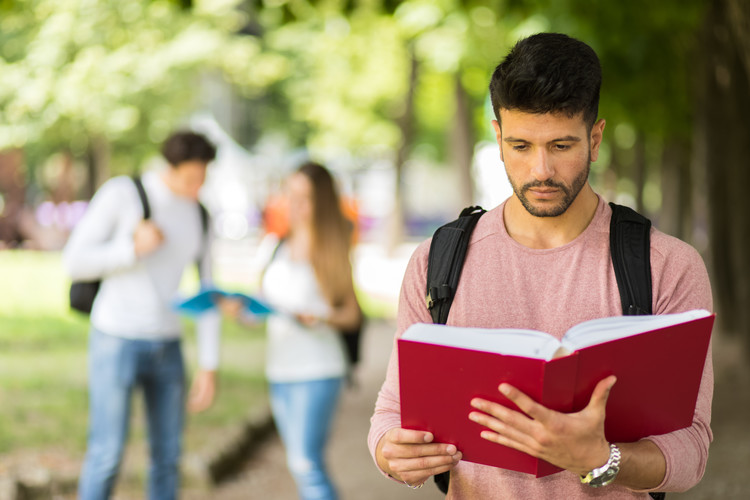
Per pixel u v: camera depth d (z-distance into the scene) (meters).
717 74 12.35
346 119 35.25
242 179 43.03
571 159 2.45
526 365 2.21
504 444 2.35
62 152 31.62
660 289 2.58
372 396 11.90
